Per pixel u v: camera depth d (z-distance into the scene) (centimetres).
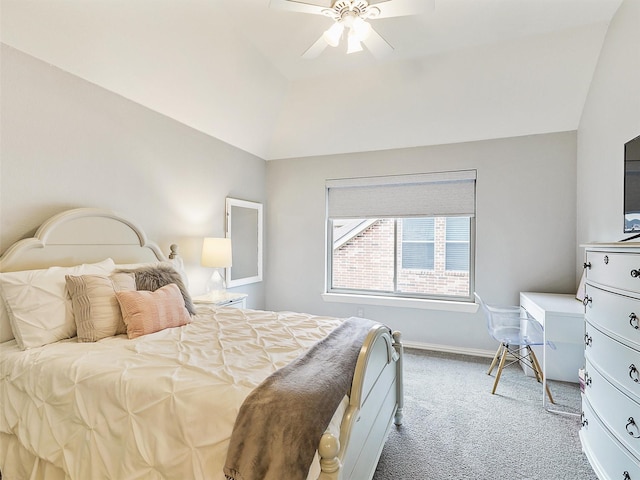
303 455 99
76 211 214
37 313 171
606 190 260
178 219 311
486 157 355
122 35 221
